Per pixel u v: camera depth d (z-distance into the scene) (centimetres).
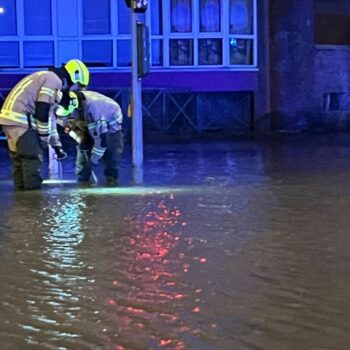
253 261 581
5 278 539
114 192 968
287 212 797
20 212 812
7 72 2125
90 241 659
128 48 2144
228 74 2227
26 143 986
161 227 718
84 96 1027
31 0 2127
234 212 800
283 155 1538
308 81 2367
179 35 2188
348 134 2231
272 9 2286
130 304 473
